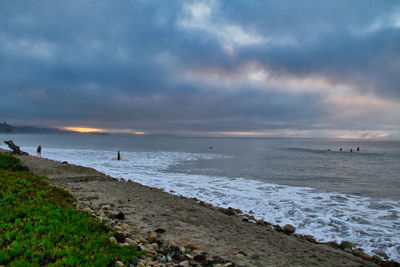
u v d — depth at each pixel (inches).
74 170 832.3
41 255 166.2
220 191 716.7
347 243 341.4
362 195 712.4
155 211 385.7
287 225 404.8
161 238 258.5
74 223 247.0
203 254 225.9
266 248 264.7
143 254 204.2
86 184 609.0
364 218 484.4
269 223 424.2
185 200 517.0
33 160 941.8
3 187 331.6
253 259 225.9
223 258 220.1
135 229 281.4
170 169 1253.7
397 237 384.2
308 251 272.8
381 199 662.5
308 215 495.2
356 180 1011.9
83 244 194.5
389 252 331.6
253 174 1133.7
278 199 632.4
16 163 826.8
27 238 191.3
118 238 228.5
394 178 1072.8
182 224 323.6
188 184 822.5
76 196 433.7
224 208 499.2
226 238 285.0
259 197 652.1
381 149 4197.8
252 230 338.6
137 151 2578.7
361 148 4554.6
